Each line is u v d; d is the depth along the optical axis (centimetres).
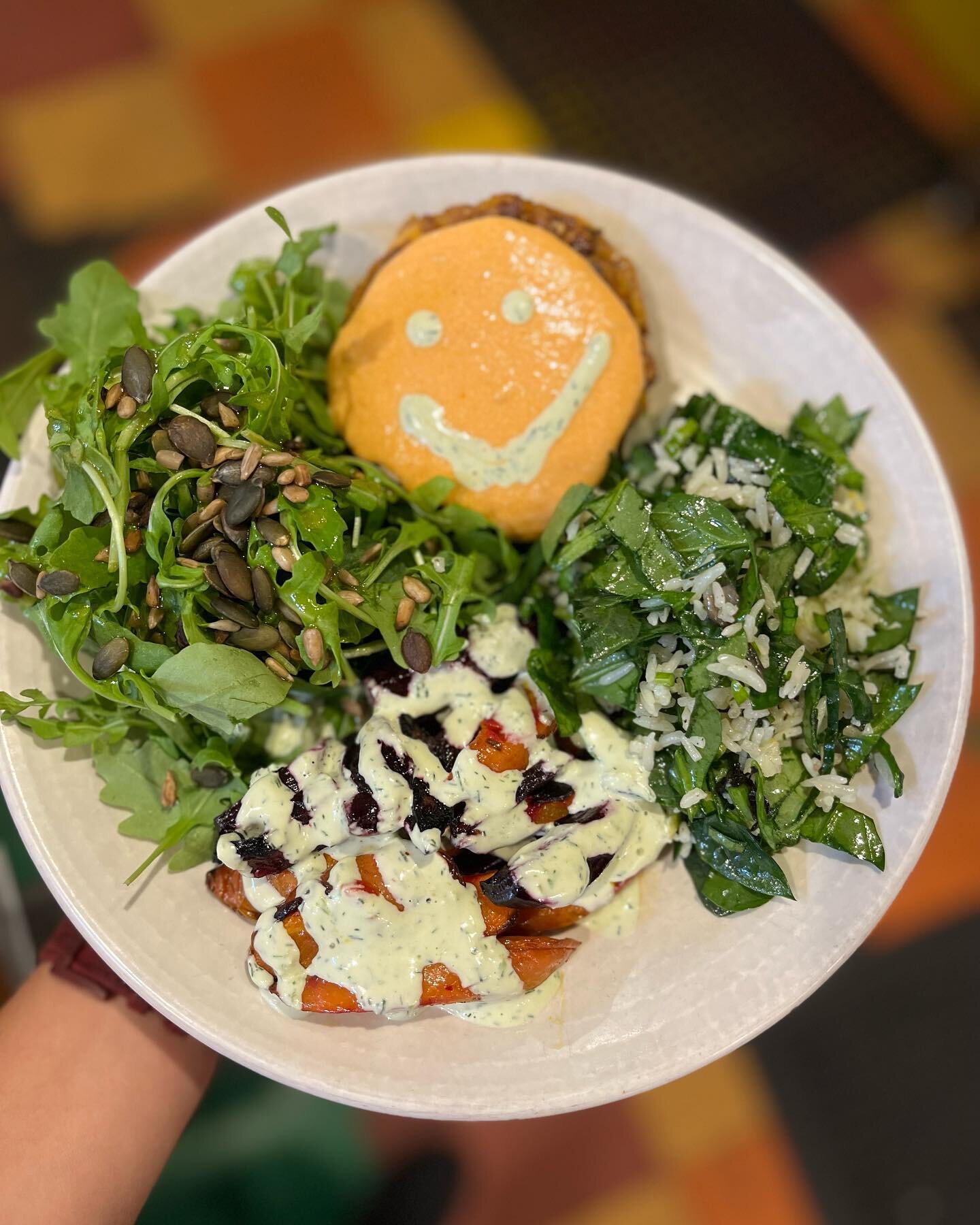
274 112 50
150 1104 32
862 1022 45
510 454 34
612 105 51
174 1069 33
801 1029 45
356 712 32
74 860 29
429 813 30
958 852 46
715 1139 44
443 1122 44
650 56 52
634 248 36
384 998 28
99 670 28
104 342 32
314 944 29
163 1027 33
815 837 30
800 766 31
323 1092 28
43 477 32
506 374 34
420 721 31
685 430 34
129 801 30
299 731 32
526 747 31
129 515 30
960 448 49
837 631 31
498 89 51
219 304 35
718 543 30
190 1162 42
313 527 29
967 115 52
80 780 30
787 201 50
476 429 34
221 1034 28
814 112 51
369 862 30
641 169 50
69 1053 32
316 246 34
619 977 30
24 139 49
